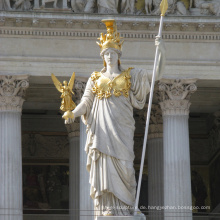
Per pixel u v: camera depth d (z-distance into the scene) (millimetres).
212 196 121125
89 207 93062
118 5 97125
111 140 30750
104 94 31250
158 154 107625
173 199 94562
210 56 97500
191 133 122875
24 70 94938
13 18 93250
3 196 92250
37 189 120312
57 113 121125
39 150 120750
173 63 96750
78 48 95812
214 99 109875
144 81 31750
